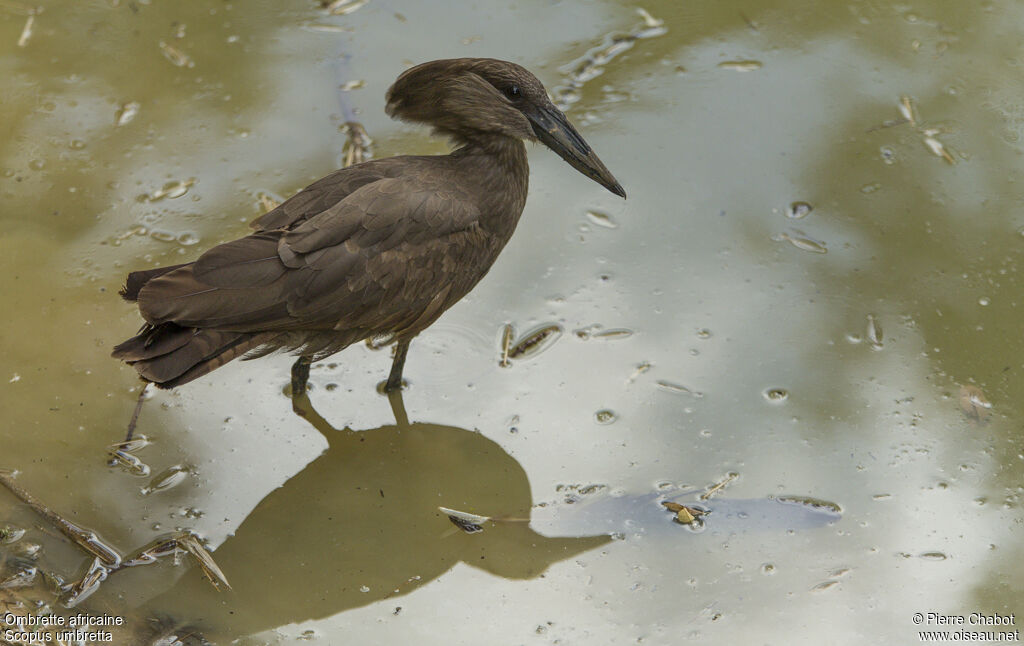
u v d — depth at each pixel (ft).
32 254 38.01
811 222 40.27
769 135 43.65
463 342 36.65
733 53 47.26
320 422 34.42
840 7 49.44
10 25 46.96
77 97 44.06
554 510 31.99
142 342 28.66
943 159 42.32
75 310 36.45
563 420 34.42
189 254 38.29
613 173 42.22
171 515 31.48
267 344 31.27
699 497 32.14
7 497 31.22
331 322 30.94
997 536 30.83
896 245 39.29
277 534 31.35
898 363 35.55
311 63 46.39
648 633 28.78
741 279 38.45
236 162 41.91
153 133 42.86
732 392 35.04
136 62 45.78
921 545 30.71
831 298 37.68
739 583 29.96
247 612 29.22
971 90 45.24
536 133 34.42
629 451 33.50
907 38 47.83
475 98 33.53
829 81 45.91
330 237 30.40
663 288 38.19
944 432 33.53
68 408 33.76
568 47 47.47
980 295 37.42
